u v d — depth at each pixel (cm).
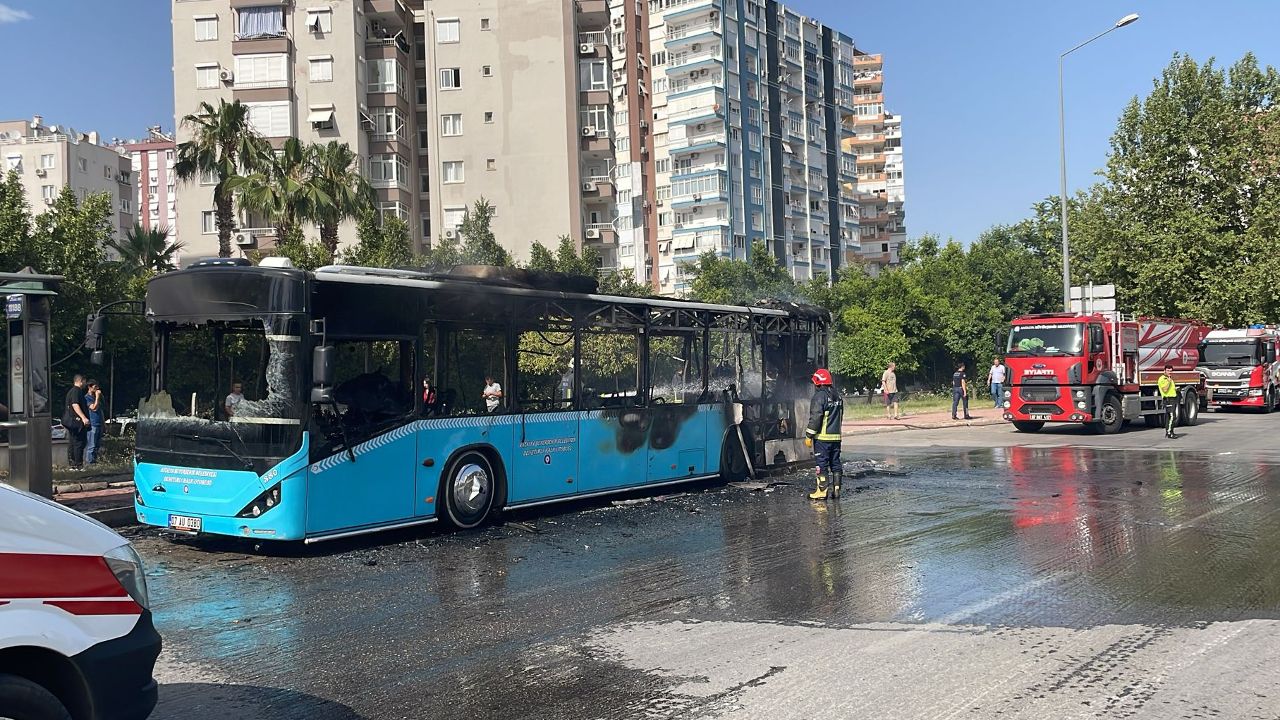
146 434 975
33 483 1098
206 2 4553
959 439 2428
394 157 4731
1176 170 4147
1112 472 1622
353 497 948
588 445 1227
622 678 549
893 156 12481
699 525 1108
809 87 8162
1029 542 973
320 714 496
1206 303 4000
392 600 746
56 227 2241
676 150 7281
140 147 11912
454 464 1052
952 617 677
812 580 805
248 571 859
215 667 577
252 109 4506
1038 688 520
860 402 4203
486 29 5000
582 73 5094
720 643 618
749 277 5166
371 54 4747
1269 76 4141
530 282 1169
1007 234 5869
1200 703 494
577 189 4966
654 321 1339
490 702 511
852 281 5069
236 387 934
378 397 980
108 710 357
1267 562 856
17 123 8238
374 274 1027
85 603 354
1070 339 2512
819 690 522
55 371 2153
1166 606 700
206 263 969
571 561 898
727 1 7256
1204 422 3031
